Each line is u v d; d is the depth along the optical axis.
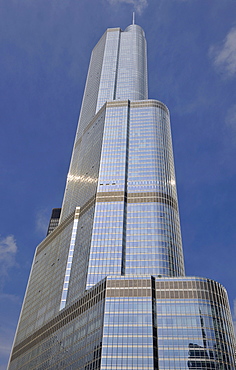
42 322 158.62
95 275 136.12
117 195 161.88
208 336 104.88
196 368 98.75
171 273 136.00
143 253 141.38
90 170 187.00
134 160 177.50
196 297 113.31
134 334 105.69
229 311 115.94
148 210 156.00
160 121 197.25
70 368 115.62
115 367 100.06
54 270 174.88
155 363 100.44
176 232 151.50
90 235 151.62
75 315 129.62
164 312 110.62
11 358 175.25
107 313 110.88
